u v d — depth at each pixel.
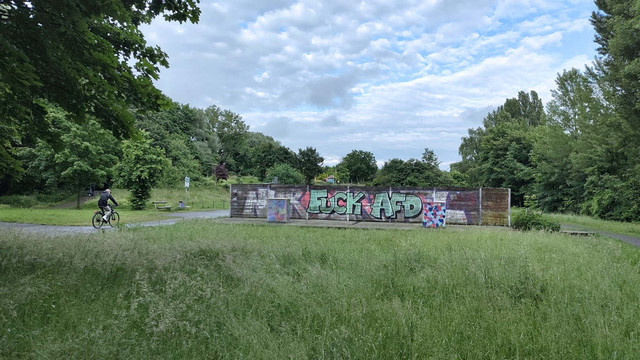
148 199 32.34
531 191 46.94
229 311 4.37
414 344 3.52
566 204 36.97
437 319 4.22
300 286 5.28
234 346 3.62
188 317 4.11
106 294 4.99
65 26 6.19
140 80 7.73
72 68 6.79
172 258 6.86
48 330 3.80
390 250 8.75
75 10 5.70
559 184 39.41
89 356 3.23
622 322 4.15
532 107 78.19
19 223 17.97
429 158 61.44
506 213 19.64
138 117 56.59
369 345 3.45
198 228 13.63
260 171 71.62
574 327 3.99
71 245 7.55
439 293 5.30
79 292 5.09
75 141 29.91
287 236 11.43
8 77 6.07
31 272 5.87
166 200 37.19
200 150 68.38
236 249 8.26
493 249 8.80
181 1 7.81
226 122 99.25
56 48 6.34
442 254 7.86
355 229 15.71
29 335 3.67
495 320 4.21
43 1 5.76
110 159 31.61
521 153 51.16
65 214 23.59
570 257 7.80
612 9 22.69
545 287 5.47
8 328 3.73
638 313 4.44
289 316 4.39
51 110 29.22
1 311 4.01
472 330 3.91
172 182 45.28
